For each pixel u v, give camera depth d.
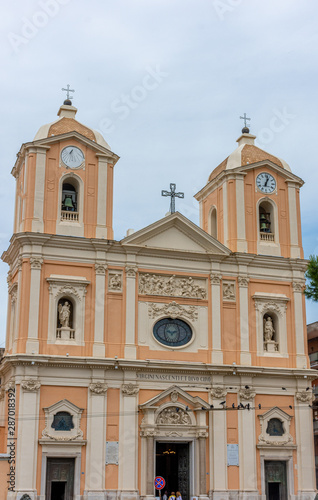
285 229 49.91
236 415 44.97
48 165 45.06
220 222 50.06
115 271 44.88
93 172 46.09
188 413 43.72
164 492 46.97
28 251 43.12
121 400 42.81
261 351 46.81
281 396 46.47
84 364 42.16
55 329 42.69
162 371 44.06
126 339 43.75
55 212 44.56
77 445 41.16
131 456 41.94
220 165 52.16
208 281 46.88
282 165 51.44
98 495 40.66
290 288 48.78
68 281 43.41
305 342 48.00
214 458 43.56
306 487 45.19
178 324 45.78
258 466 44.50
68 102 49.06
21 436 40.03
